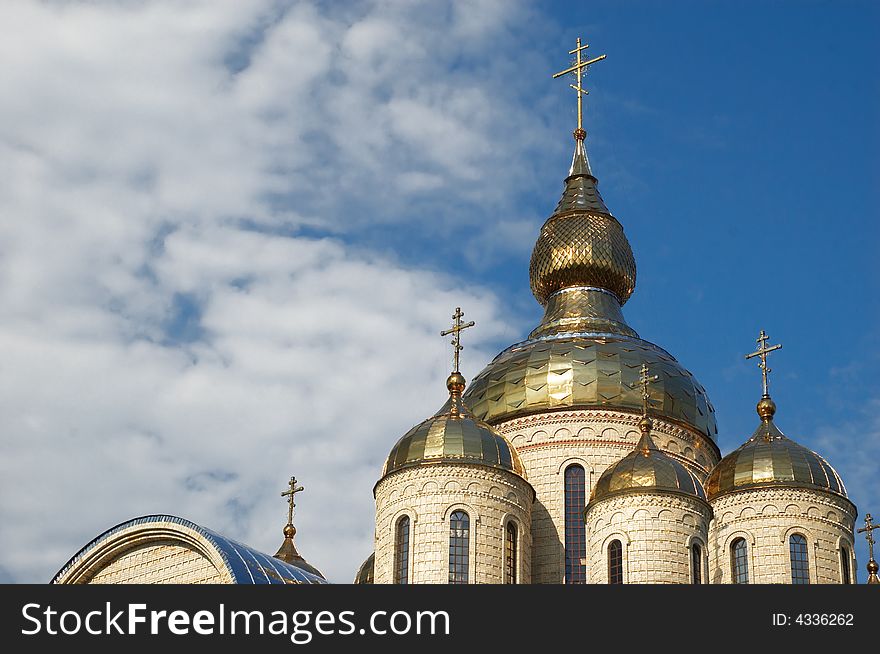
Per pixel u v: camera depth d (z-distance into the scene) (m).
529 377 82.00
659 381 82.00
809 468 76.69
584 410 80.44
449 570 71.00
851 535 76.50
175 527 67.81
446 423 74.44
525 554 73.44
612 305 88.06
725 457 79.12
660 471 72.19
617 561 71.12
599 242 88.44
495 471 73.06
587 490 79.00
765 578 74.69
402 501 72.62
